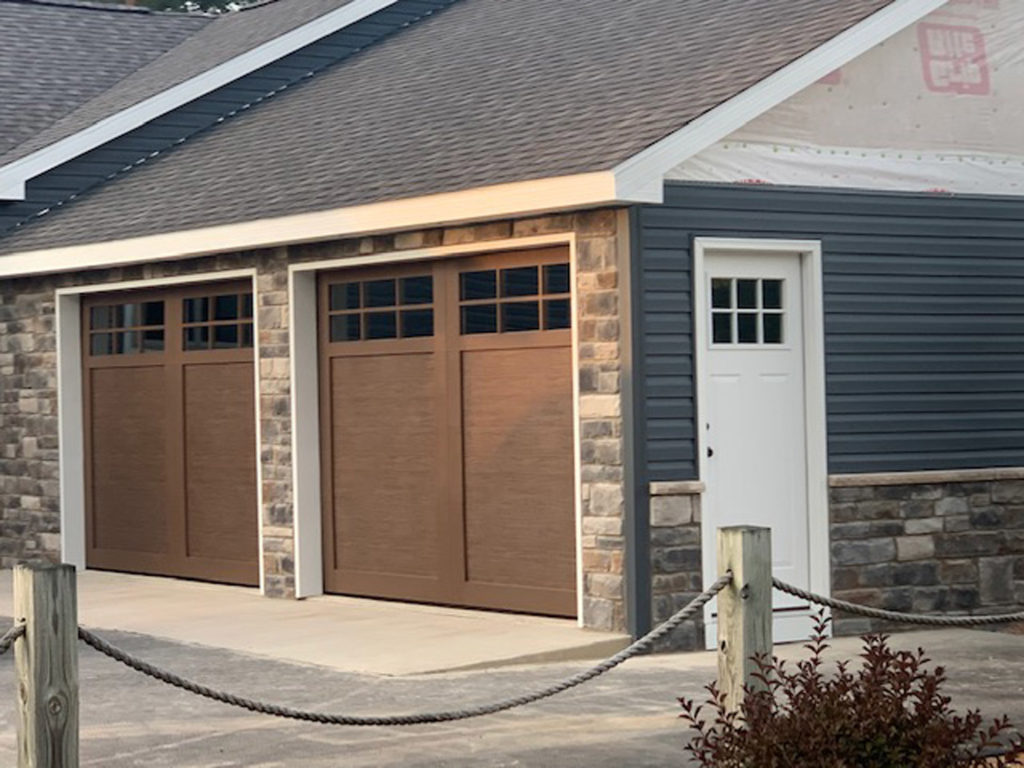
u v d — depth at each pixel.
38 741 6.72
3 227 16.95
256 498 14.69
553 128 12.26
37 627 6.73
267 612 13.26
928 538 12.44
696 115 11.14
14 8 21.48
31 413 16.69
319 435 13.98
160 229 14.42
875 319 12.21
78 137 17.28
